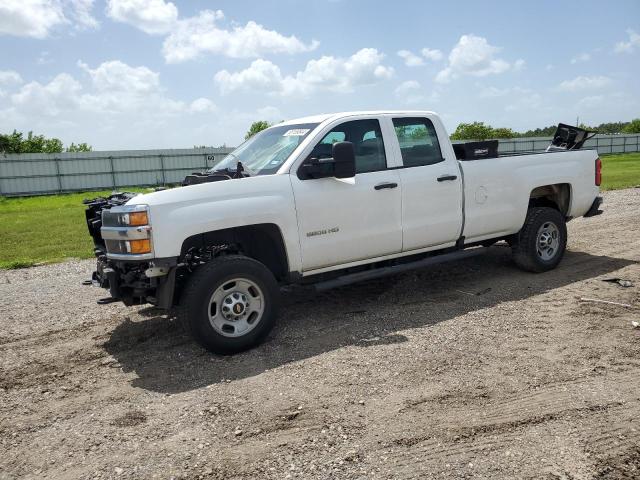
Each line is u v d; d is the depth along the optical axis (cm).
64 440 349
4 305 694
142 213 447
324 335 516
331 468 302
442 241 618
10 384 442
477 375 409
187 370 454
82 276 855
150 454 327
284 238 506
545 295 604
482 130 6606
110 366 473
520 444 316
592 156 754
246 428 350
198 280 461
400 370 425
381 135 577
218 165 612
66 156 4038
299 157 525
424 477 290
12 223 1748
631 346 450
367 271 571
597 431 326
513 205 666
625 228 999
